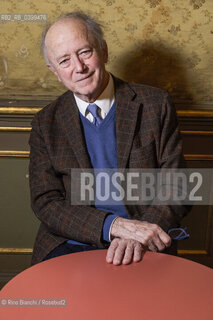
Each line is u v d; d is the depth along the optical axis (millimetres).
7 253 2041
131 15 1713
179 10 1705
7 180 1958
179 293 965
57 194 1472
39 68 1789
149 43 1754
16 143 1890
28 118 1827
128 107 1463
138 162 1445
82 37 1308
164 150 1481
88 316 872
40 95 1827
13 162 1930
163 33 1738
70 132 1468
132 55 1772
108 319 861
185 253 2035
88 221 1330
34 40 1748
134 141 1448
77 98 1479
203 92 1824
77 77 1343
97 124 1472
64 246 1441
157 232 1271
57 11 1706
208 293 965
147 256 1174
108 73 1489
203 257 2045
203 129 1855
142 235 1245
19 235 2037
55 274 1059
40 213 1436
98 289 981
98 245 1318
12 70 1789
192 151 1896
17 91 1818
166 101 1484
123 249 1175
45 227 1509
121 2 1695
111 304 918
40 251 1445
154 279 1031
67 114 1496
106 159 1458
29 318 870
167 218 1368
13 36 1741
